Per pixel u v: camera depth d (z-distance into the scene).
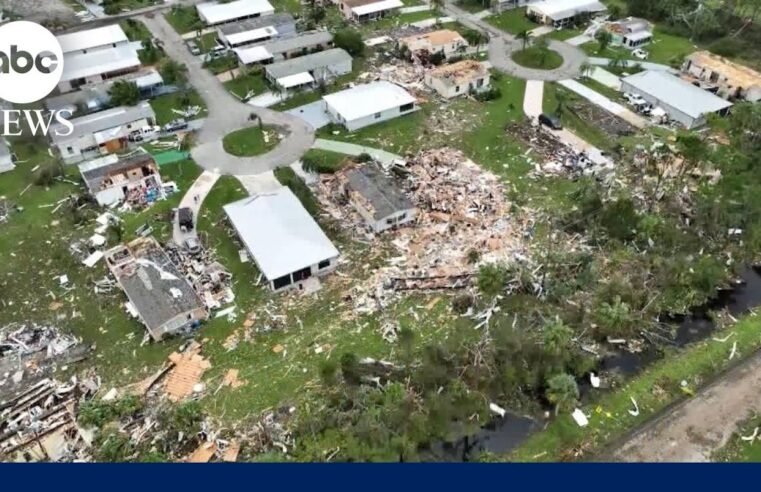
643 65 104.50
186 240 70.31
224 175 81.06
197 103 95.69
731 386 56.12
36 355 59.59
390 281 65.69
